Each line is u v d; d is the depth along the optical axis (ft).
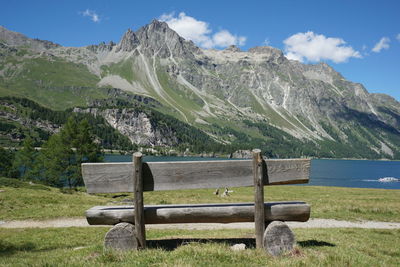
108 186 28.78
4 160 238.27
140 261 24.27
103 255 25.84
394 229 61.93
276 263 24.07
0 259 33.17
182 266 22.22
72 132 166.09
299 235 45.83
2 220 72.23
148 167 28.99
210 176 29.43
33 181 185.37
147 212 29.01
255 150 28.86
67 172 169.99
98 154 176.76
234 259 24.88
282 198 145.18
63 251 35.94
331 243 38.19
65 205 94.48
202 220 29.37
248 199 141.08
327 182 433.89
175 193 168.25
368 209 88.07
